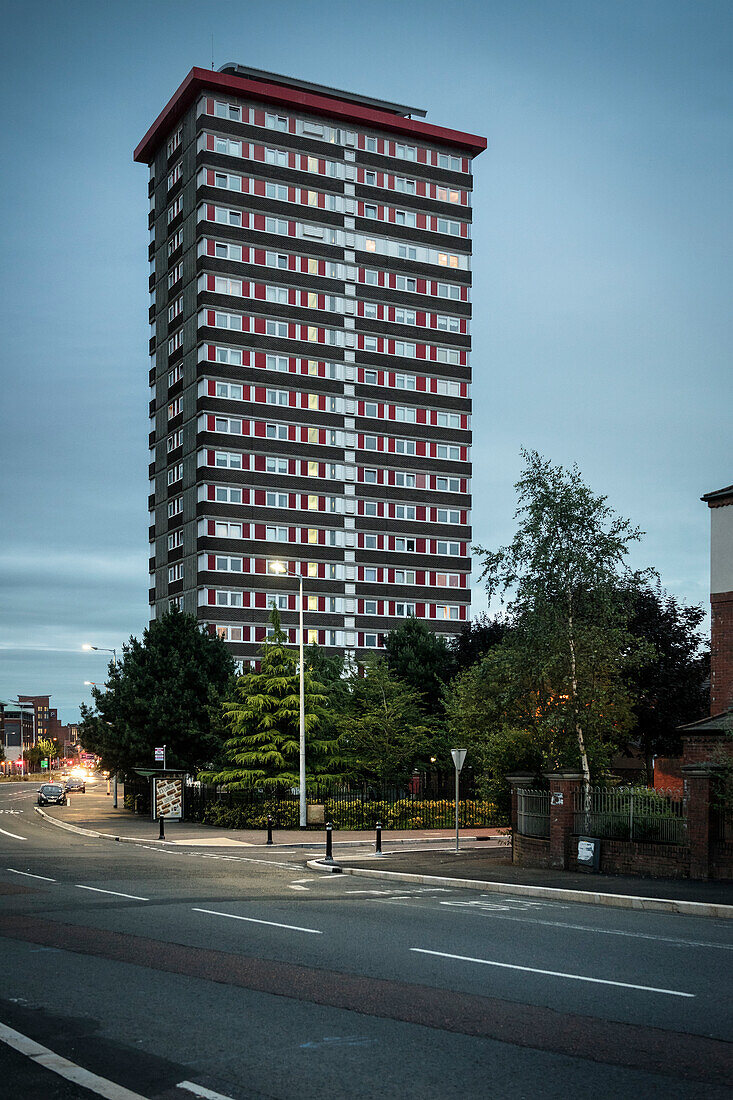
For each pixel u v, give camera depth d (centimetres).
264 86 8281
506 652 2853
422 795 5275
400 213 8906
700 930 1521
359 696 5056
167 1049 802
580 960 1210
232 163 8188
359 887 2177
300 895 1972
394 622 8469
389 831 4047
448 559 8794
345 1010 934
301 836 3800
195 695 5384
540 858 2589
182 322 8406
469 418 9038
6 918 1584
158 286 8931
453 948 1292
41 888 2056
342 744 4806
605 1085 712
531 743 3134
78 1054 788
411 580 8612
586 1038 840
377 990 1021
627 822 2400
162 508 8656
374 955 1230
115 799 6512
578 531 2814
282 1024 881
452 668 6122
